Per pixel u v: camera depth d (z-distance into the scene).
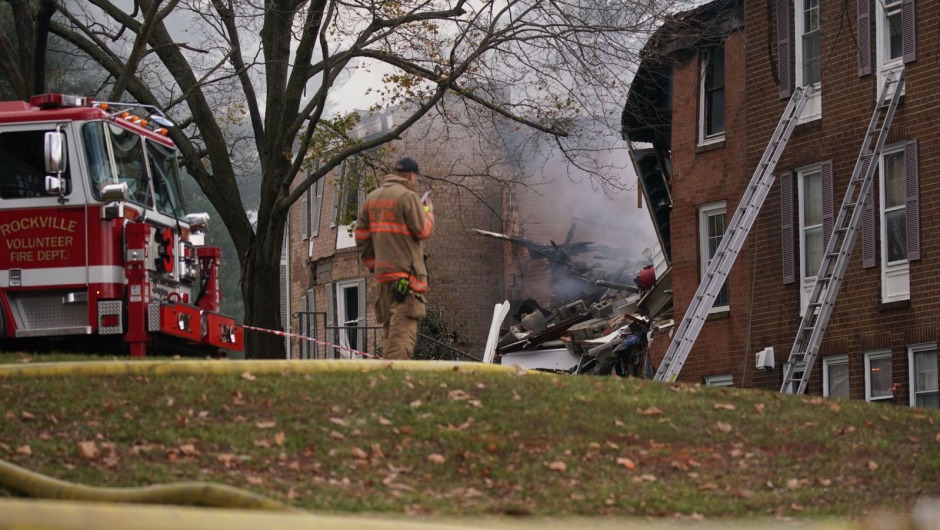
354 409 11.33
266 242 24.20
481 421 11.23
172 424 10.64
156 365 12.16
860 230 22.92
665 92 28.22
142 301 15.30
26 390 11.38
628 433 11.27
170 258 16.22
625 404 12.12
